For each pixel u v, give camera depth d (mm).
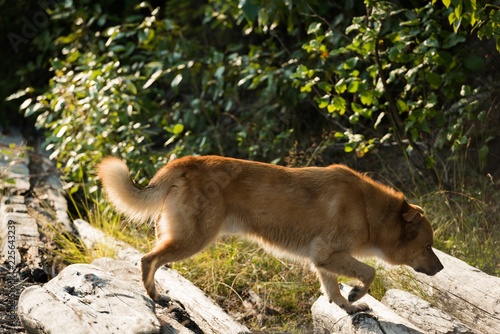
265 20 10922
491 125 10367
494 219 9273
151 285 6789
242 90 13875
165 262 6824
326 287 6949
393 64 10750
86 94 11414
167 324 5945
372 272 6777
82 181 11148
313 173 7109
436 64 9609
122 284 6250
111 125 11203
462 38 9109
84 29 13703
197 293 6941
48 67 15422
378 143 10898
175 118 12469
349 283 7859
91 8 14867
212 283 7992
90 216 9875
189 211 6848
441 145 9695
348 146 9688
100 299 5941
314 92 12211
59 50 15133
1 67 15461
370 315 6422
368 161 11680
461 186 9891
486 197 9859
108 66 11352
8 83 15203
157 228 7141
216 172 6941
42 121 11914
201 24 14789
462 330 6117
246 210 7031
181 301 6910
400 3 10523
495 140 10375
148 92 12688
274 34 11688
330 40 10930
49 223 9570
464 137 9141
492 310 6504
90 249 8844
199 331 6387
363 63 11125
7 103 15070
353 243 6949
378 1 9406
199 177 6898
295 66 11602
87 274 6324
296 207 6969
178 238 6840
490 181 10047
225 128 13000
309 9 10883
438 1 10312
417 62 9477
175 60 12711
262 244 7230
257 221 7055
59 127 11211
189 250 6867
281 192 6984
